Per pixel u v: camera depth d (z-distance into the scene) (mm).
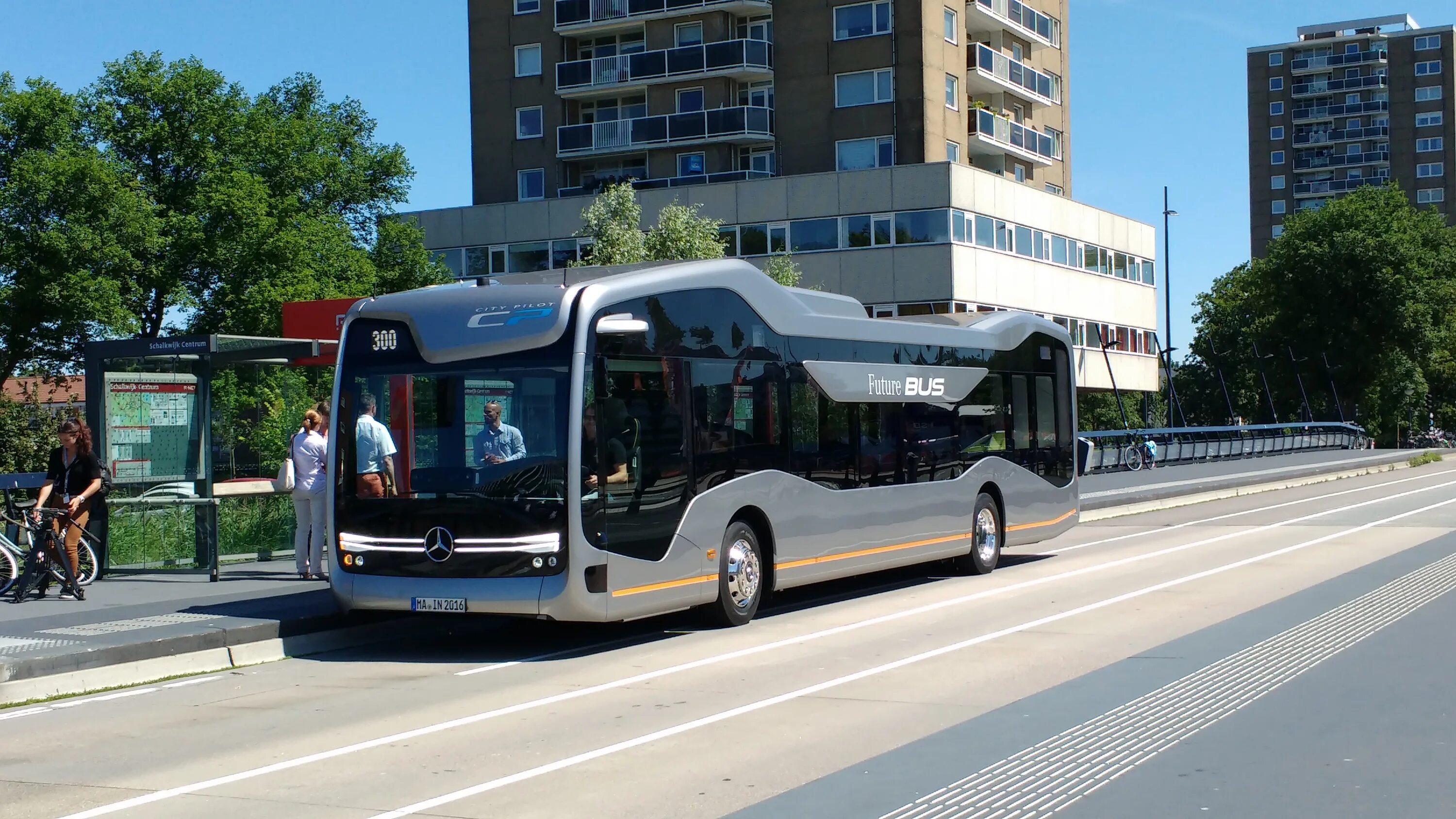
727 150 55375
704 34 55312
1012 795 6262
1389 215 79750
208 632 11102
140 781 7004
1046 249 54125
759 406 13203
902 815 5980
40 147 43812
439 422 11492
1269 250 84312
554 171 58438
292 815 6219
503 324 11398
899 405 15422
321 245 46688
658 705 8789
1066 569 17125
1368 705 8125
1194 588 14375
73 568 13609
